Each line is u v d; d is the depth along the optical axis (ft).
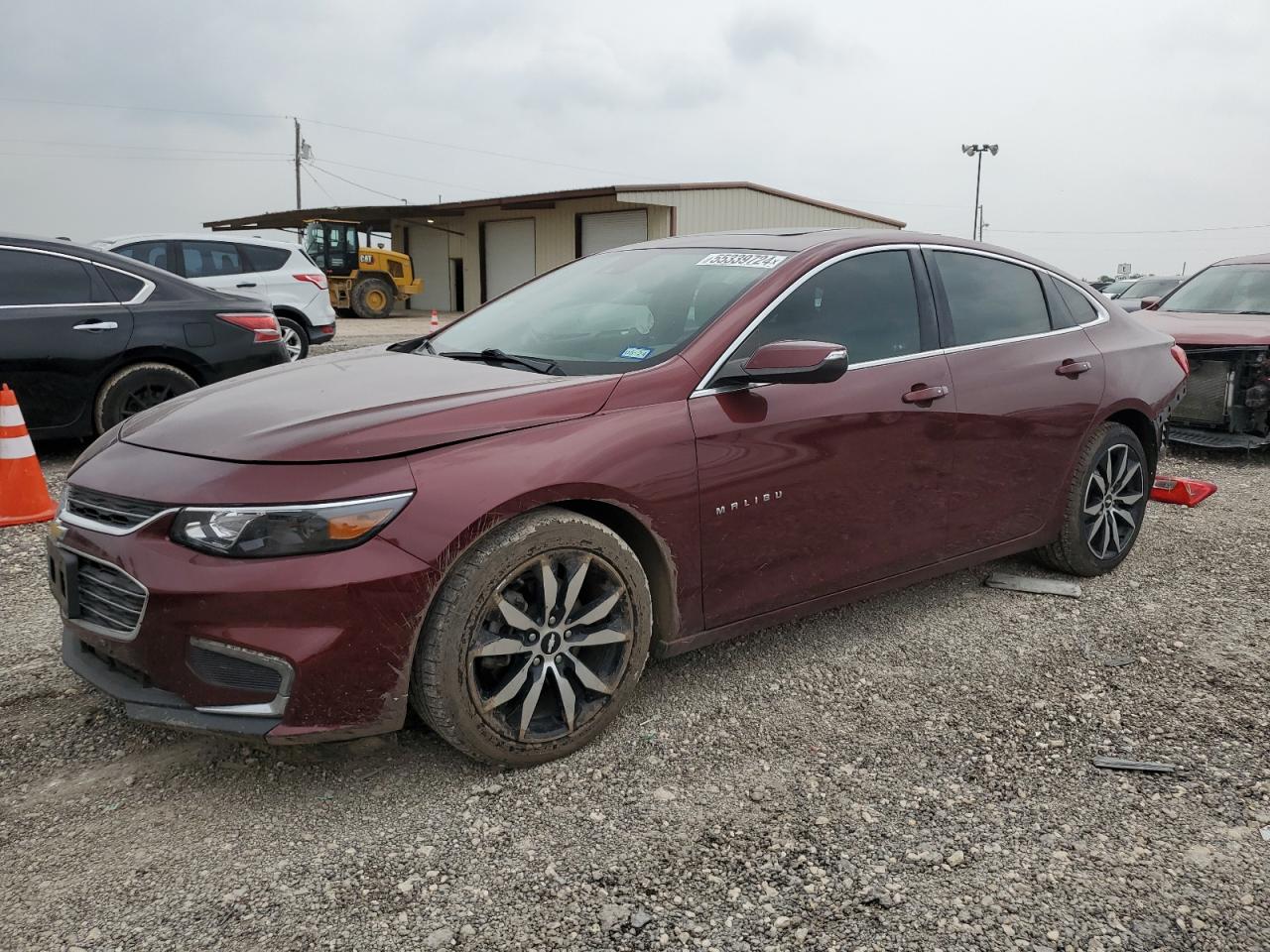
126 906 7.09
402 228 119.85
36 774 8.85
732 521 10.03
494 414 8.77
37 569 14.64
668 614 9.85
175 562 7.77
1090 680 11.16
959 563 12.62
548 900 7.23
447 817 8.27
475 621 8.40
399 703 8.21
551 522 8.71
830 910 7.16
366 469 8.00
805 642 12.19
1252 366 23.68
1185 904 7.27
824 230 12.61
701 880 7.49
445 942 6.78
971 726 10.04
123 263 22.26
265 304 24.44
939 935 6.91
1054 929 6.99
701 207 87.45
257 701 7.85
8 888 7.27
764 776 9.00
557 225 98.89
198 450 8.37
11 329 20.49
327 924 6.94
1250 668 11.51
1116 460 14.62
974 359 12.40
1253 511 19.17
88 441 25.14
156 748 9.34
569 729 9.17
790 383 10.03
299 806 8.40
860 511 11.16
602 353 10.44
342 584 7.76
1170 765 9.28
